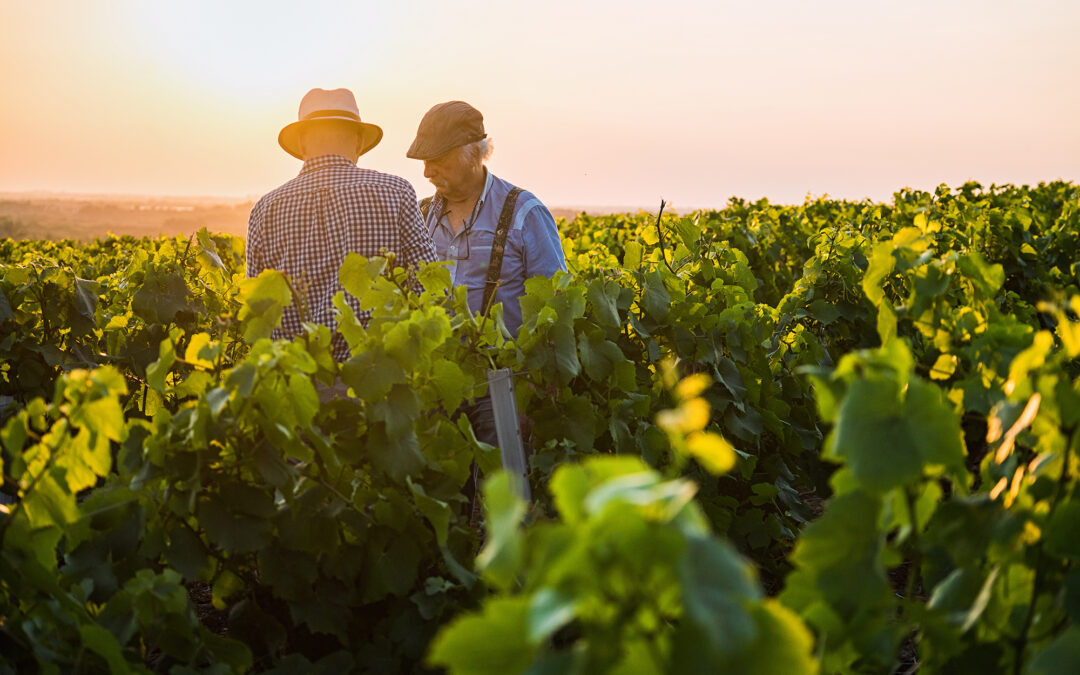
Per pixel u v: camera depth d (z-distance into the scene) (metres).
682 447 1.02
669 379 3.16
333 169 3.25
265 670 2.47
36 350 4.43
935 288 2.38
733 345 3.61
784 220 8.30
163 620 1.98
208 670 2.01
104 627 1.89
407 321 2.40
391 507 2.35
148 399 4.44
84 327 4.65
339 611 2.30
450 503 2.60
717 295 3.91
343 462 2.37
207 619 3.35
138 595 1.91
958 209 6.45
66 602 1.85
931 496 1.60
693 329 3.56
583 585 1.01
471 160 3.91
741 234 7.19
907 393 1.44
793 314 4.37
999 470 1.92
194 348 2.25
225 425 2.09
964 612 1.62
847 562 1.48
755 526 3.55
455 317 2.94
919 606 1.69
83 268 6.36
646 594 1.05
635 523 0.99
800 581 1.55
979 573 1.60
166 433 2.17
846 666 1.65
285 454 2.29
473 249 3.97
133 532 2.10
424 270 2.97
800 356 4.02
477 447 2.57
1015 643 1.57
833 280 4.49
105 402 1.85
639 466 1.06
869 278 2.46
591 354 3.16
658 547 0.98
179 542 2.16
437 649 1.06
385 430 2.34
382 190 3.22
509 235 3.93
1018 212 5.96
